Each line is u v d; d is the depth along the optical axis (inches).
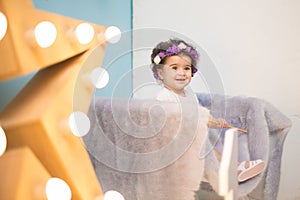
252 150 44.3
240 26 62.2
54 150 18.8
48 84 22.1
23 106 20.2
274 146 43.9
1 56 17.2
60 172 19.4
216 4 63.6
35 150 19.0
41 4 37.0
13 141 18.9
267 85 61.1
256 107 45.3
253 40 61.5
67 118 20.6
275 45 60.1
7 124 18.1
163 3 67.0
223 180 29.3
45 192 17.8
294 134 58.8
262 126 44.0
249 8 61.3
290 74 59.6
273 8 59.8
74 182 19.6
